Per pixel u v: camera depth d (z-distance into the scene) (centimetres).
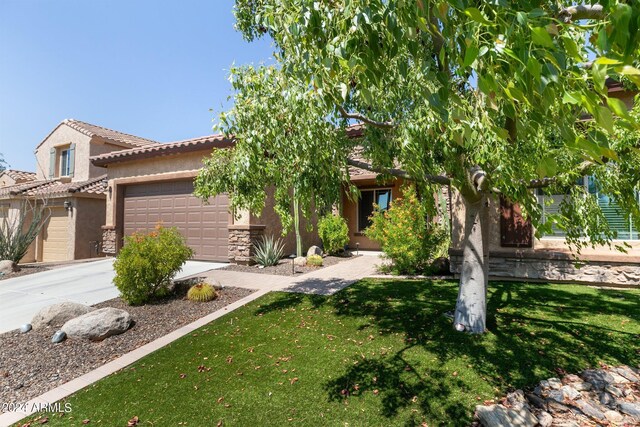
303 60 252
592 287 753
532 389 349
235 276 917
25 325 556
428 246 898
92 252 1514
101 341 510
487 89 121
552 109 122
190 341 496
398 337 478
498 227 854
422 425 296
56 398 359
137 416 322
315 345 464
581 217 454
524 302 636
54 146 1845
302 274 939
